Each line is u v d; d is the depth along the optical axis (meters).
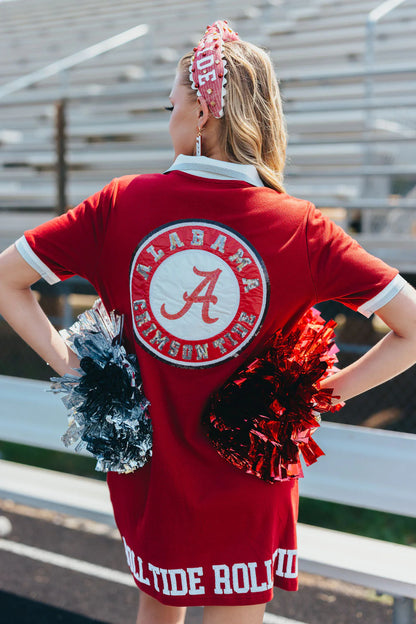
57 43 11.13
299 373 1.20
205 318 1.16
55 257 1.25
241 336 1.17
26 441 2.73
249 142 1.22
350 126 6.79
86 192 7.53
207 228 1.16
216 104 1.20
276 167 1.29
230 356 1.18
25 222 8.01
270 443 1.20
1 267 1.26
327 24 8.14
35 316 1.31
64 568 2.65
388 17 7.82
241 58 1.22
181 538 1.23
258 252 1.15
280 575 1.30
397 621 1.82
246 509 1.23
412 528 3.09
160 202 1.19
